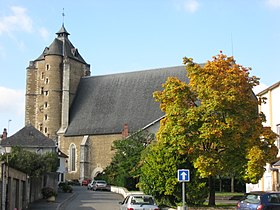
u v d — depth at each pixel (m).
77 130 78.25
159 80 77.56
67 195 45.16
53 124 80.44
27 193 31.31
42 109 82.56
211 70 26.75
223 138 25.28
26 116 83.44
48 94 81.38
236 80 25.89
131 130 72.50
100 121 77.50
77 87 84.88
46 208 30.25
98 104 80.50
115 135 74.19
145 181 27.50
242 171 26.02
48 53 82.38
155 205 19.94
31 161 33.69
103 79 83.69
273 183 32.59
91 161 75.69
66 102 80.88
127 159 52.53
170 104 27.14
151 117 72.88
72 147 77.88
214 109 25.30
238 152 25.92
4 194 20.67
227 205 26.81
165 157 26.77
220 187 47.28
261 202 18.78
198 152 25.81
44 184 41.09
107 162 74.06
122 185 51.66
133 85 79.81
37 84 84.19
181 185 26.48
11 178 23.08
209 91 25.84
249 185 38.25
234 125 25.14
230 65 27.19
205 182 26.89
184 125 25.62
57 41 84.19
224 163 25.55
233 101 25.30
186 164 26.75
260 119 26.45
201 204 26.78
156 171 26.88
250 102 26.12
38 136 56.72
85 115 79.94
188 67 27.52
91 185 58.19
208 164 25.12
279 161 31.09
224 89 25.77
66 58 82.44
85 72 87.12
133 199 20.16
